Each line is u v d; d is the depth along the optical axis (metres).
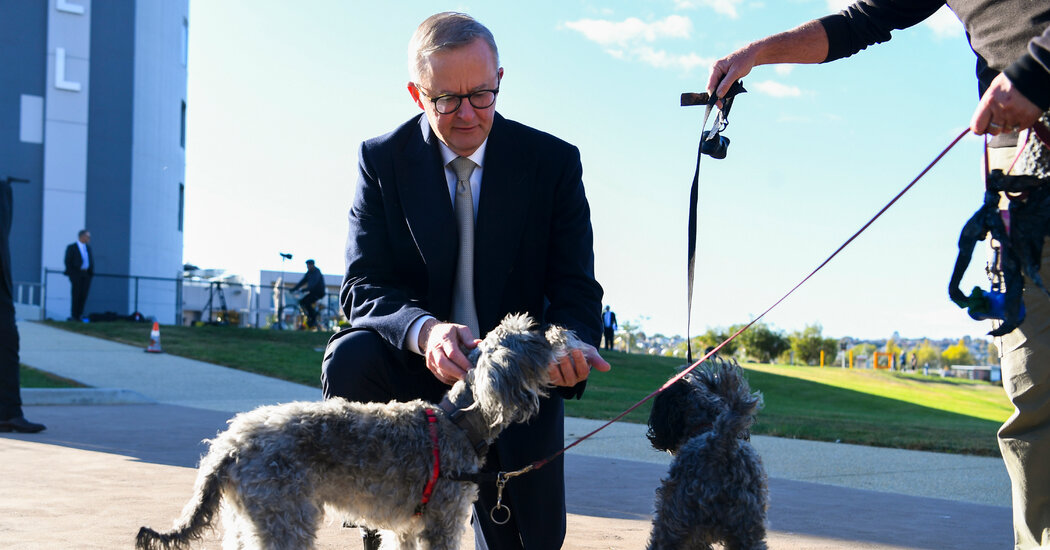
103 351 19.88
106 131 34.88
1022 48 3.12
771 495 6.86
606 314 36.19
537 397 3.50
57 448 8.13
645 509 6.09
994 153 3.43
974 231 3.09
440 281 4.06
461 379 3.62
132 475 6.66
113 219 34.88
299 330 28.61
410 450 3.46
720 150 4.04
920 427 12.98
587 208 4.31
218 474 3.23
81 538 4.55
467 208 4.11
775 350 61.00
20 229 33.19
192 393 14.78
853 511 6.22
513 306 4.15
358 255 4.18
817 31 4.00
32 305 30.86
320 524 3.38
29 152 33.53
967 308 3.15
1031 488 3.42
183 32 40.00
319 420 3.37
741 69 3.95
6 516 5.09
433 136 4.11
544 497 3.90
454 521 3.54
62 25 34.16
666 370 25.81
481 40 3.77
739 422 4.10
